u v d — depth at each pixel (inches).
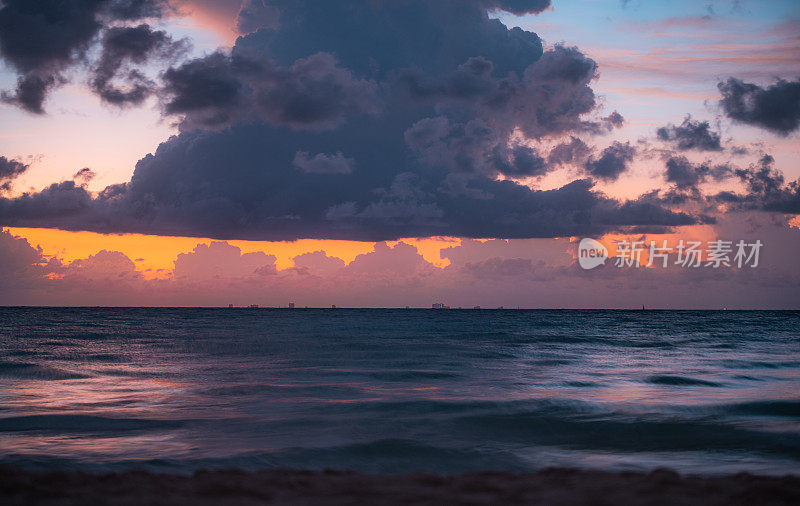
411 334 2861.7
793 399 860.0
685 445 582.2
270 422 681.0
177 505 290.0
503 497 310.0
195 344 2112.5
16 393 939.3
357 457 525.7
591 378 1143.0
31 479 350.3
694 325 4483.3
